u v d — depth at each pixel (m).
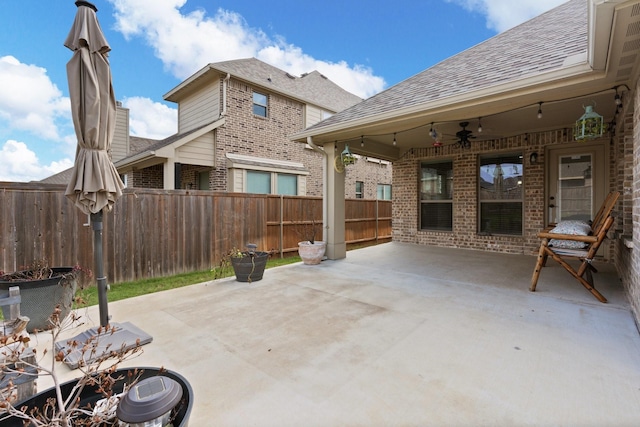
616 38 2.67
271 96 11.22
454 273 5.35
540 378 2.22
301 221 8.64
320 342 2.83
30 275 3.45
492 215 7.58
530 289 4.28
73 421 1.65
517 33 6.04
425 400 2.01
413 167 8.83
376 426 1.80
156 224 5.76
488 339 2.82
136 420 1.43
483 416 1.86
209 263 6.47
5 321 2.31
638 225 3.06
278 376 2.31
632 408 1.90
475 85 4.22
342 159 6.66
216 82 10.02
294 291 4.41
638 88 3.14
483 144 7.54
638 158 3.11
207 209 6.47
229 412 1.93
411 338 2.87
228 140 9.92
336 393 2.10
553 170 6.72
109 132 2.92
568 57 3.51
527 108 4.78
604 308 3.54
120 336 2.87
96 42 2.81
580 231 4.04
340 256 6.78
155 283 5.36
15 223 4.38
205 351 2.69
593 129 3.76
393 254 7.25
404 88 6.09
